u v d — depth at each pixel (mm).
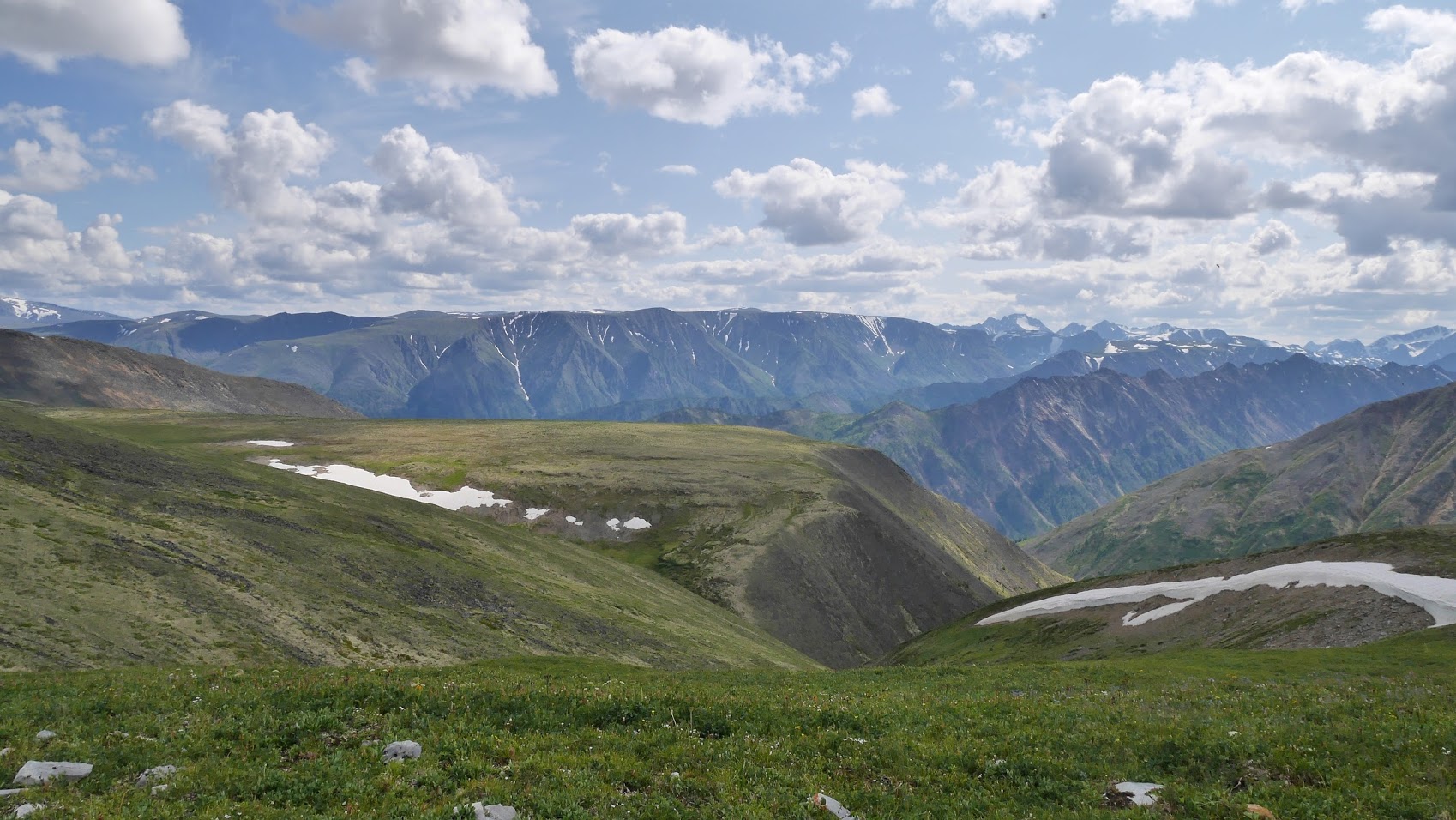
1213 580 88438
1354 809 16703
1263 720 23703
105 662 41844
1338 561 79062
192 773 17734
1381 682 33875
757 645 114625
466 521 130125
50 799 15938
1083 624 92500
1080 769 20078
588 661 56031
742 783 18328
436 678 29328
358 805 16062
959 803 18031
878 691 34469
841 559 169875
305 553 78625
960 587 184750
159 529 70688
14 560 51688
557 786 17266
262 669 31391
